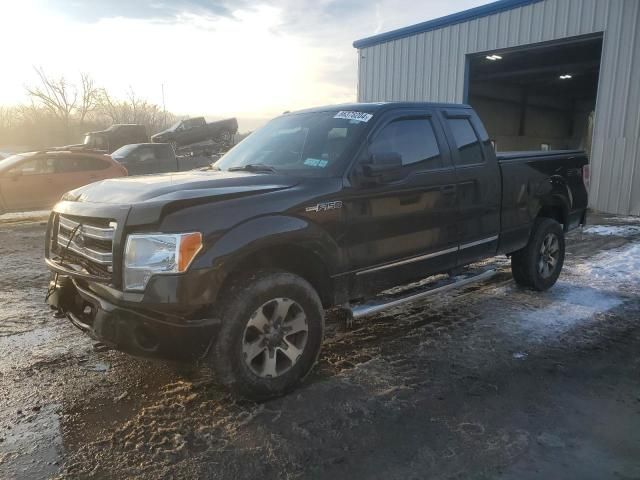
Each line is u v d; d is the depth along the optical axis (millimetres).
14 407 3338
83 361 4039
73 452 2869
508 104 27531
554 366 4000
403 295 4496
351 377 3801
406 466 2766
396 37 17797
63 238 3637
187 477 2666
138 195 3262
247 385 3289
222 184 3453
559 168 6070
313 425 3154
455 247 4699
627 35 12375
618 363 4062
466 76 15906
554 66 21172
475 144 4973
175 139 29016
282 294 3375
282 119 4840
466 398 3498
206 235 3029
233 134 31766
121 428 3109
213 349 3176
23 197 11734
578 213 6547
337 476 2684
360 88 19484
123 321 3057
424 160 4398
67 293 3547
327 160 3904
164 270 2953
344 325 4871
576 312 5250
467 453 2881
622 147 12766
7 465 2750
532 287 5953
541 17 13875
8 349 4262
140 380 3725
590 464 2781
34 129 47875
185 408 3344
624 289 6082
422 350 4301
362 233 3863
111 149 26812
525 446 2945
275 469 2736
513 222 5367
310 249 3529
